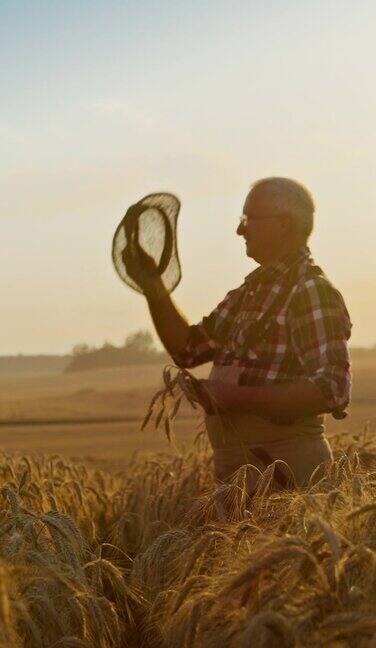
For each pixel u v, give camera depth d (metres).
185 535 5.86
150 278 6.80
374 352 194.00
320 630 3.71
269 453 6.46
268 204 6.63
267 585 4.30
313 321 6.33
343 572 3.96
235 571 4.53
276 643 3.72
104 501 8.34
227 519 5.94
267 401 6.28
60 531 5.16
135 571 5.80
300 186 6.73
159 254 6.83
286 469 6.37
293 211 6.62
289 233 6.64
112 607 4.97
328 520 4.61
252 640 3.73
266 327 6.48
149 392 111.12
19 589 4.61
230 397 6.34
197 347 7.01
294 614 3.92
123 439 36.94
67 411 81.38
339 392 6.23
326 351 6.29
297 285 6.45
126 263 6.81
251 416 6.48
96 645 4.79
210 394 6.36
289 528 4.89
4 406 88.81
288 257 6.62
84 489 8.54
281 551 4.04
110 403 98.94
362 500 5.00
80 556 5.52
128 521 7.46
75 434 44.50
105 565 5.33
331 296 6.39
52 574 4.57
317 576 4.07
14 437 43.06
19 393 159.88
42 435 44.44
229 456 6.61
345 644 3.66
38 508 7.01
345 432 9.35
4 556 4.73
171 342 6.98
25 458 9.22
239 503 5.97
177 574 5.36
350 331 6.44
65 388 176.12
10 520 5.28
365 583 4.02
